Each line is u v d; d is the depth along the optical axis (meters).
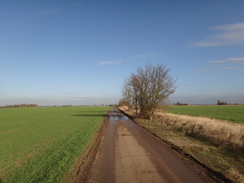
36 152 11.88
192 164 8.97
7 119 39.53
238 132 13.65
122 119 34.91
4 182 7.39
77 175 7.81
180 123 21.98
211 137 14.12
